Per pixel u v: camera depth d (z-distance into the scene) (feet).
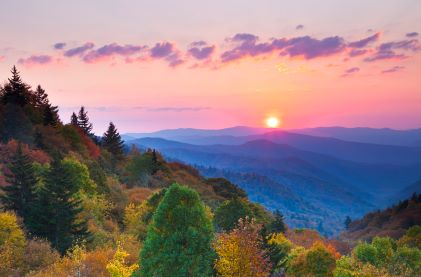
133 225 129.08
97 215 130.31
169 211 53.01
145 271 51.13
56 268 68.85
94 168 192.13
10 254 73.31
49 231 97.04
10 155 150.41
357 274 82.64
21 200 104.88
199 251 51.72
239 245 62.95
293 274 102.78
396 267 94.99
